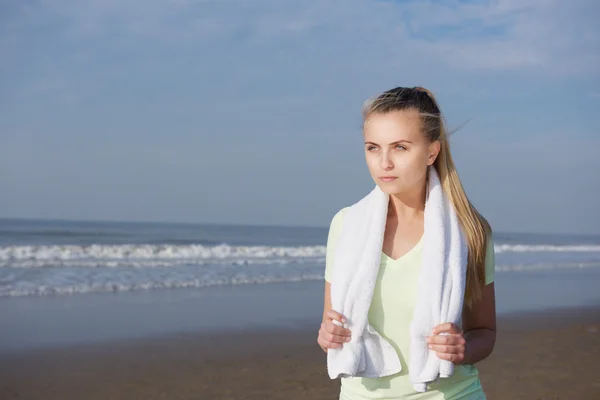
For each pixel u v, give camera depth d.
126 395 5.70
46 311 9.91
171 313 10.05
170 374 6.43
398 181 1.97
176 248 22.56
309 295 12.66
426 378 1.93
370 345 2.04
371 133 1.98
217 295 12.24
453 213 2.10
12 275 13.94
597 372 6.65
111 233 44.00
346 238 2.12
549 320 10.34
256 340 8.16
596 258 29.27
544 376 6.45
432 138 1.99
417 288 2.03
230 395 5.69
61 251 20.17
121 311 10.10
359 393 2.15
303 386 6.01
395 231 2.14
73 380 6.18
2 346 7.54
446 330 1.89
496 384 6.12
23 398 5.60
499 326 9.59
